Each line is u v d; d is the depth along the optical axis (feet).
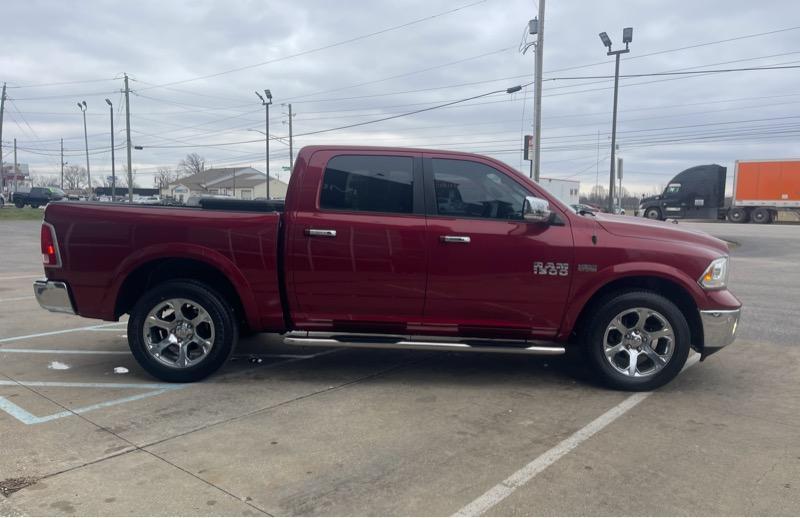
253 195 318.04
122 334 23.26
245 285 16.79
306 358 20.11
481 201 16.87
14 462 12.09
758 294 34.86
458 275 16.48
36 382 17.17
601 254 16.33
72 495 10.83
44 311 27.81
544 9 60.54
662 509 10.53
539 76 61.41
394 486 11.29
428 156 16.94
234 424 14.16
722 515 10.36
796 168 113.29
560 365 19.62
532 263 16.40
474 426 14.20
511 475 11.75
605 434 13.79
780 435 13.78
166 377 17.03
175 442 13.12
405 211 16.75
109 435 13.46
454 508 10.54
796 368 19.29
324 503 10.67
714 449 13.00
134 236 16.75
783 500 10.85
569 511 10.46
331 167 16.94
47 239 17.10
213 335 16.92
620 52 78.54
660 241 16.52
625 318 16.90
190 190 311.27
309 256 16.60
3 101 152.87
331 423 14.29
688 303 16.83
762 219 118.62
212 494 10.93
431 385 17.33
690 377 18.28
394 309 16.80
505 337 17.02
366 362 19.72
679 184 119.75
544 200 16.14
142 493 10.93
